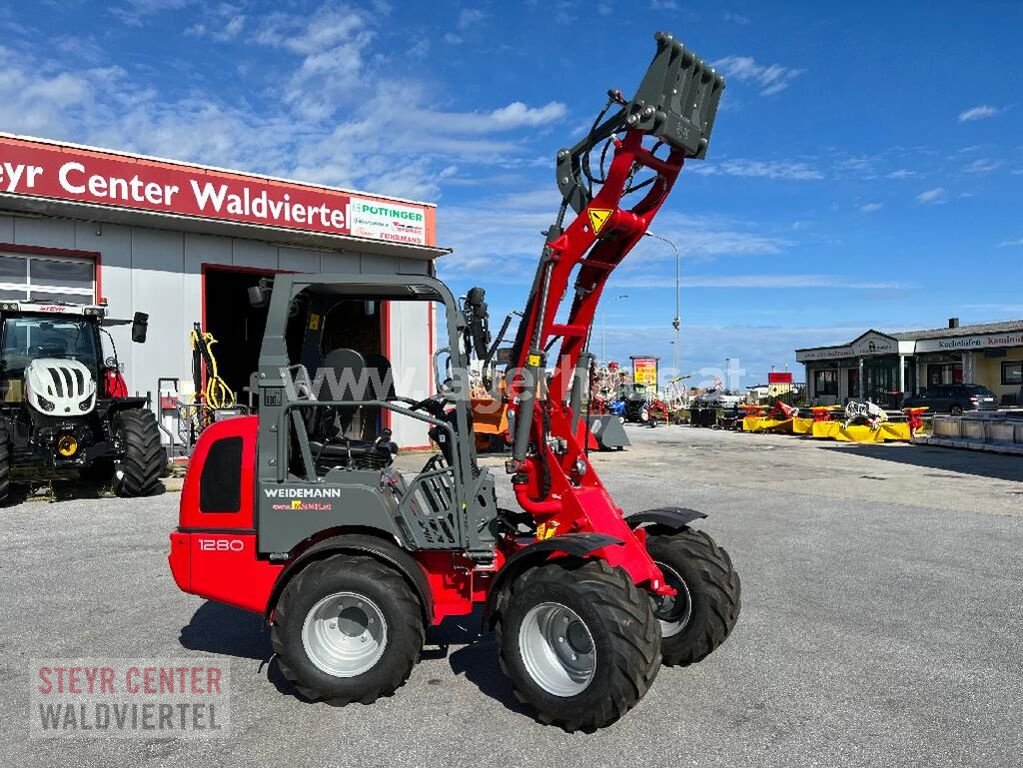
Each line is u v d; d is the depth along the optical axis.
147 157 14.23
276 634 4.17
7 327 10.49
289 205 15.93
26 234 12.97
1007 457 17.89
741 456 18.08
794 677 4.58
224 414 13.88
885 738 3.80
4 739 3.83
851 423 23.97
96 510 9.83
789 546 8.05
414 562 4.26
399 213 17.59
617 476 13.92
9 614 5.77
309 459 4.42
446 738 3.80
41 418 10.06
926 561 7.43
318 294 5.02
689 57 4.56
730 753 3.65
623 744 3.73
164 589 6.41
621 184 4.54
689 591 4.70
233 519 4.54
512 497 10.04
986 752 3.67
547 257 4.68
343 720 4.01
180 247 14.60
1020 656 4.92
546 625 4.00
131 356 13.99
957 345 38.09
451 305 4.50
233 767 3.54
